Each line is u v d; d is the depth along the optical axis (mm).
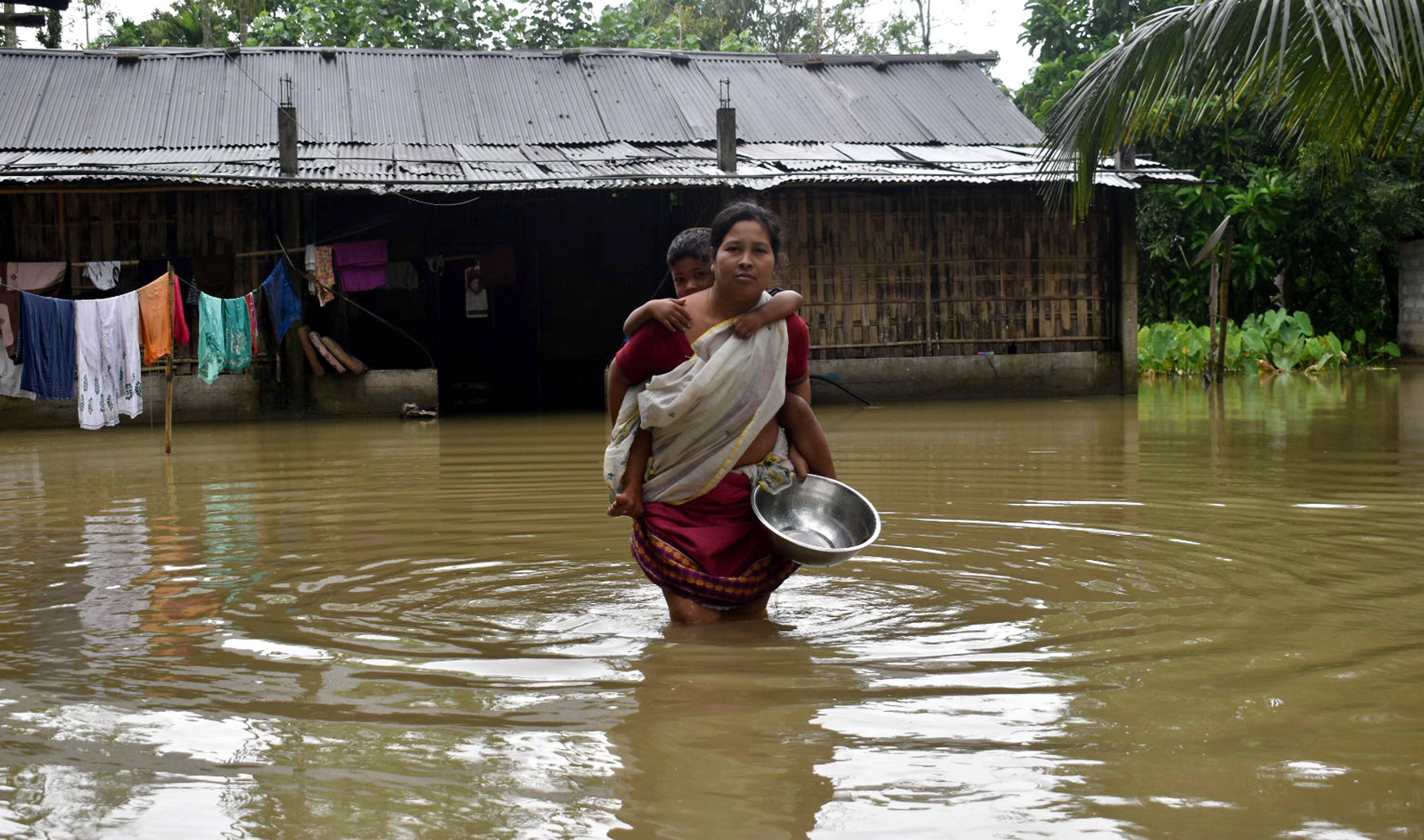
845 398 14711
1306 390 15414
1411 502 5699
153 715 2689
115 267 13273
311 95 15789
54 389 11586
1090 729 2518
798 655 3150
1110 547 4664
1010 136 16469
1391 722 2539
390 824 2096
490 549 4844
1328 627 3352
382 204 16266
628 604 3814
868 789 2217
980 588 3967
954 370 14922
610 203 17766
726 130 13930
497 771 2334
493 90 16375
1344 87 7867
